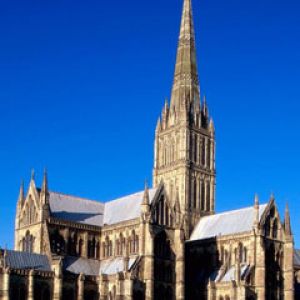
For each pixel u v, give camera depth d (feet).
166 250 552.00
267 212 579.07
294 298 604.49
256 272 550.77
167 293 544.21
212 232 613.93
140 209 574.56
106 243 584.81
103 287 531.09
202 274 588.09
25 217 576.61
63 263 543.80
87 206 610.65
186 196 647.97
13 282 487.20
